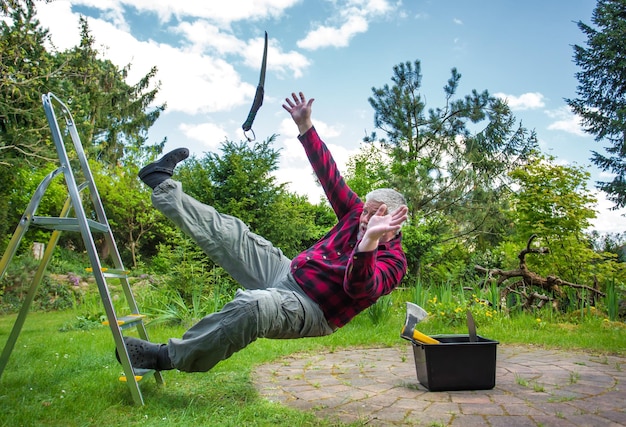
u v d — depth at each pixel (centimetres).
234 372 380
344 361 449
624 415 282
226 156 874
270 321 260
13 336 311
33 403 282
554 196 945
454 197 1477
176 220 293
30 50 1119
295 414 276
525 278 838
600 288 926
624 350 505
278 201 878
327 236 300
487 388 343
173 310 686
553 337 574
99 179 1938
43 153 1255
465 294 816
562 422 268
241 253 301
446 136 1747
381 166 1502
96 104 2336
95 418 260
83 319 707
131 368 287
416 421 270
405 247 1122
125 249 2072
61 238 1978
